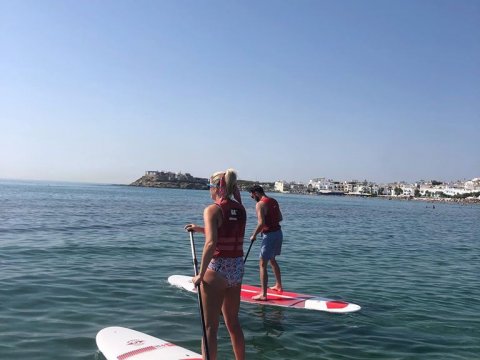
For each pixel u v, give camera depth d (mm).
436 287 9961
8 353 5090
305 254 14461
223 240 4406
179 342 5668
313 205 72562
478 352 5797
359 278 10672
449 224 37844
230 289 4477
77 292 7879
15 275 8977
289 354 5449
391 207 85938
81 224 21141
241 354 4598
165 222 25031
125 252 12961
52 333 5789
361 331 6484
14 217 23422
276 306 7516
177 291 8227
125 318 6539
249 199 80688
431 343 6082
